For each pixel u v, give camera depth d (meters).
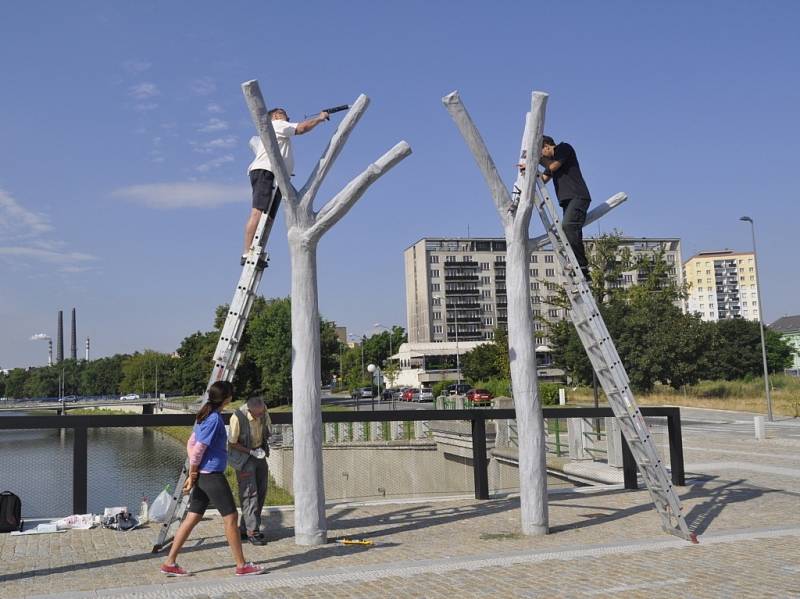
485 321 121.25
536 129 9.29
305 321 9.01
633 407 9.31
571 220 9.85
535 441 9.38
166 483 11.63
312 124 9.40
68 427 10.05
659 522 10.02
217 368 8.98
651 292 43.31
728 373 67.31
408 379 100.12
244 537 9.10
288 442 18.58
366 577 7.01
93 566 7.65
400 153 9.05
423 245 121.12
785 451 20.52
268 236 9.38
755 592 6.31
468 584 6.71
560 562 7.61
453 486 22.00
